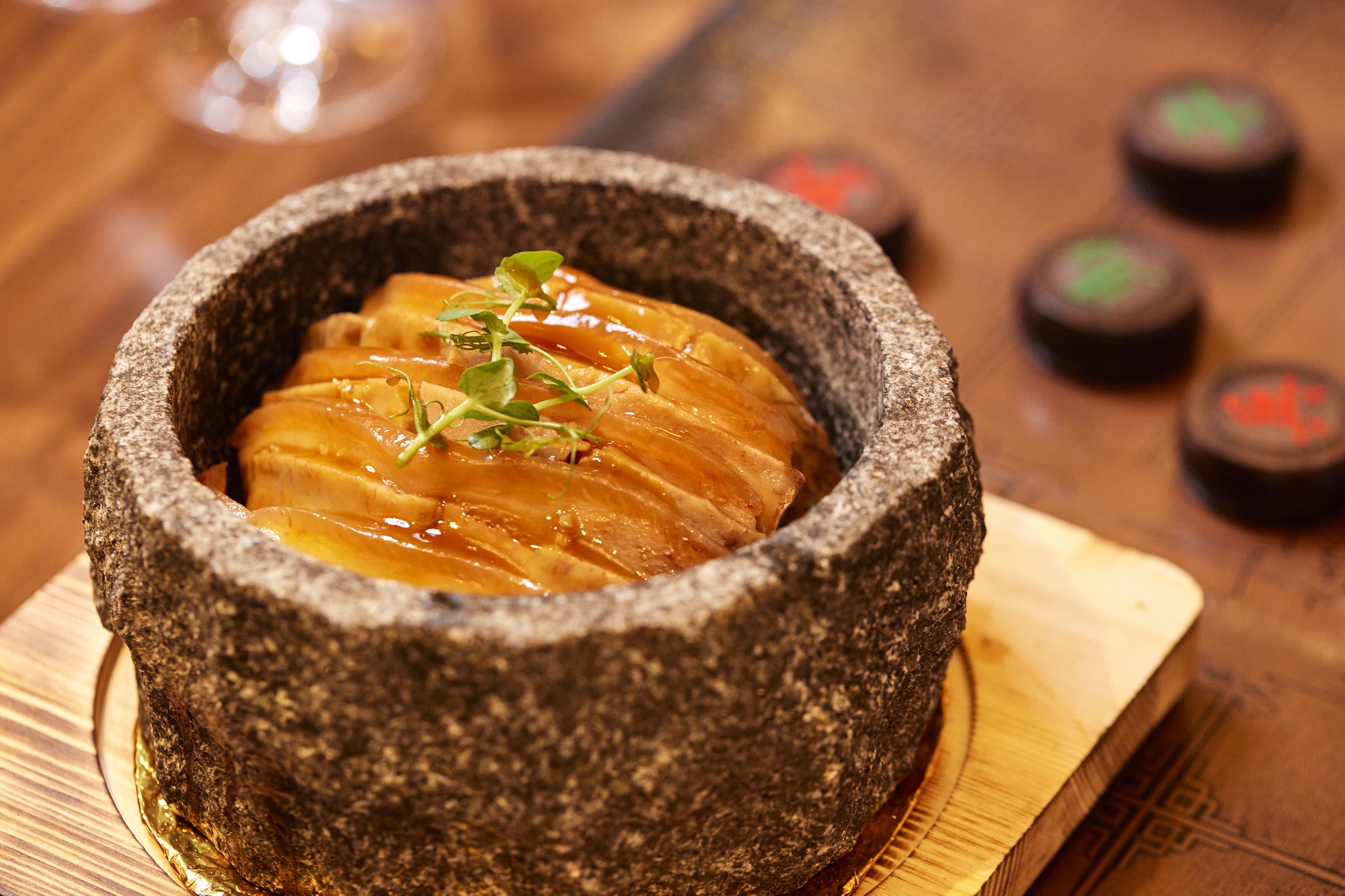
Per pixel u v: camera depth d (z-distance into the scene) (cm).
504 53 85
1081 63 80
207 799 56
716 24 82
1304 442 66
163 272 76
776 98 79
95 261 76
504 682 52
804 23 82
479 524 55
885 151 78
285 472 56
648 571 54
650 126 78
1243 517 67
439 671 52
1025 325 71
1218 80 77
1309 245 74
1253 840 61
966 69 80
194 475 54
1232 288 73
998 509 64
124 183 79
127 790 59
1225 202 75
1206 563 66
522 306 57
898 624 54
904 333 56
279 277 59
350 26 86
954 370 56
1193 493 68
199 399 58
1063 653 61
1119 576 63
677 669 52
